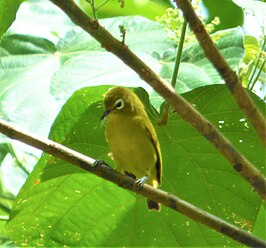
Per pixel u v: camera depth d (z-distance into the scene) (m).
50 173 10.73
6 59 12.67
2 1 9.69
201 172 10.97
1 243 13.30
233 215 10.99
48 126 11.46
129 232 11.59
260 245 8.07
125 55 7.75
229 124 10.47
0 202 14.91
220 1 18.11
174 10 10.95
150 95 11.14
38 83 12.22
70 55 12.83
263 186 8.01
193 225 11.37
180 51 9.58
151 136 11.02
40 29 14.24
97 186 11.12
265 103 9.68
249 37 11.96
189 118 7.93
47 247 11.48
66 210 11.34
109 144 11.02
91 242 11.56
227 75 7.69
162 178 11.18
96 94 10.27
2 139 10.85
